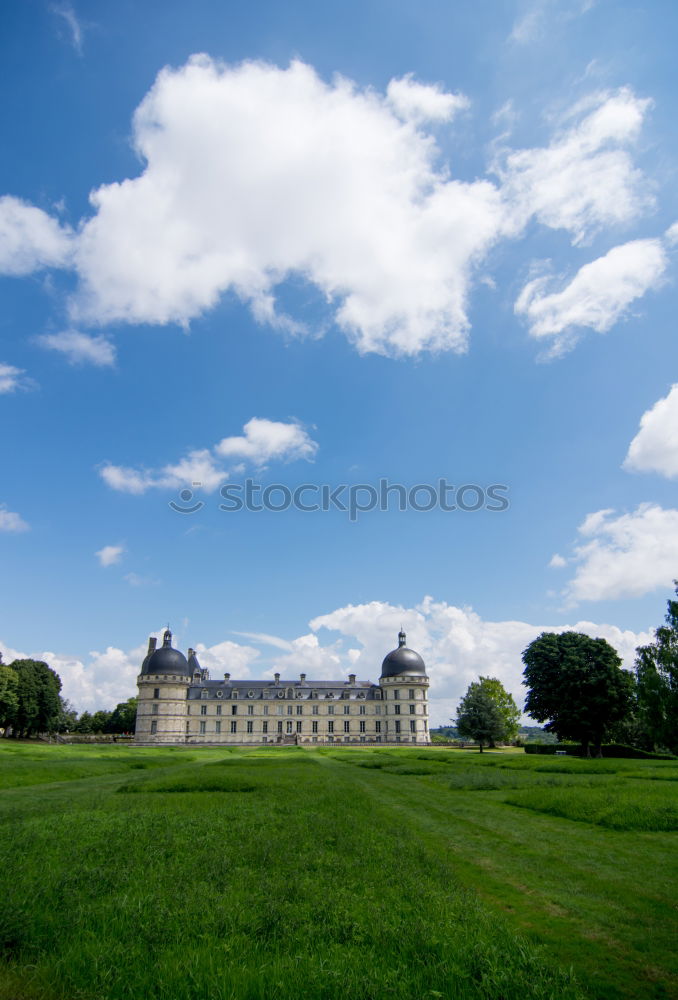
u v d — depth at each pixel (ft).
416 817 76.95
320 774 145.38
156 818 68.85
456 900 38.27
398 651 509.76
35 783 130.62
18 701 377.71
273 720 491.31
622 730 321.93
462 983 26.94
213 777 123.34
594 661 255.50
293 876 43.06
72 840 55.47
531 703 269.44
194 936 32.09
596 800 80.74
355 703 498.28
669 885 45.03
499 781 118.93
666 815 70.59
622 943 33.78
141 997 25.90
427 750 331.98
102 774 157.48
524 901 41.11
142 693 460.55
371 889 40.47
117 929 32.60
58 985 26.40
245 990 25.81
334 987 25.99
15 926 31.09
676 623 210.79
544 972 28.32
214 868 44.55
